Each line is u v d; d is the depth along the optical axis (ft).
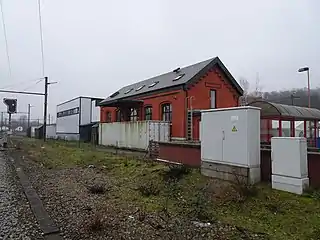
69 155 62.59
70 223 18.16
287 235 15.90
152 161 43.93
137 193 26.21
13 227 17.69
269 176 26.32
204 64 76.07
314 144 65.05
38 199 24.41
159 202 22.81
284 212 19.27
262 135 57.16
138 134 76.02
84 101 139.44
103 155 58.49
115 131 89.40
